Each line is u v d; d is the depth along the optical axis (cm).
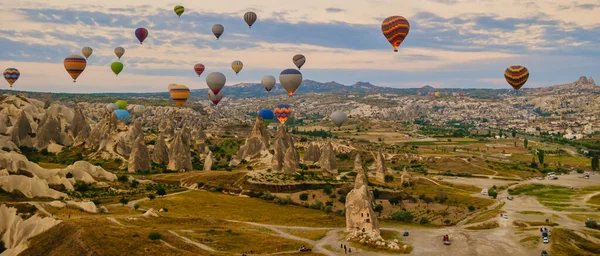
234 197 18325
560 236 13262
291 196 18775
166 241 10581
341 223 14862
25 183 13300
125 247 9762
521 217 16175
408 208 18100
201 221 13600
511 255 11694
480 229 14362
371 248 11844
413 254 11556
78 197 14825
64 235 10106
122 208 14100
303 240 12462
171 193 17838
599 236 13612
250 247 11506
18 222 10625
